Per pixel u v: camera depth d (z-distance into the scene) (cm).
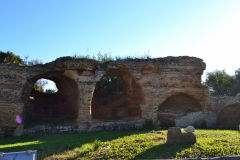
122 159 765
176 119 1692
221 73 3812
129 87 2100
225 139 1002
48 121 1822
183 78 1728
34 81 1706
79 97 1602
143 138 1058
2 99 1500
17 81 1553
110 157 800
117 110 2134
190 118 1708
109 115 2109
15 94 1534
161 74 1720
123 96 2184
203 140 976
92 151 888
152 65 1714
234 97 1770
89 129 1538
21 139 1340
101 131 1515
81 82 1614
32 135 1457
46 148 985
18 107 1516
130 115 2047
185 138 919
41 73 1630
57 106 2145
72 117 1956
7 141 1291
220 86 3691
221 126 1742
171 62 1741
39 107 2070
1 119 1470
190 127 941
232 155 767
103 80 2548
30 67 1598
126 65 1702
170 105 1733
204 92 1744
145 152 819
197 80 1756
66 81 2000
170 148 850
